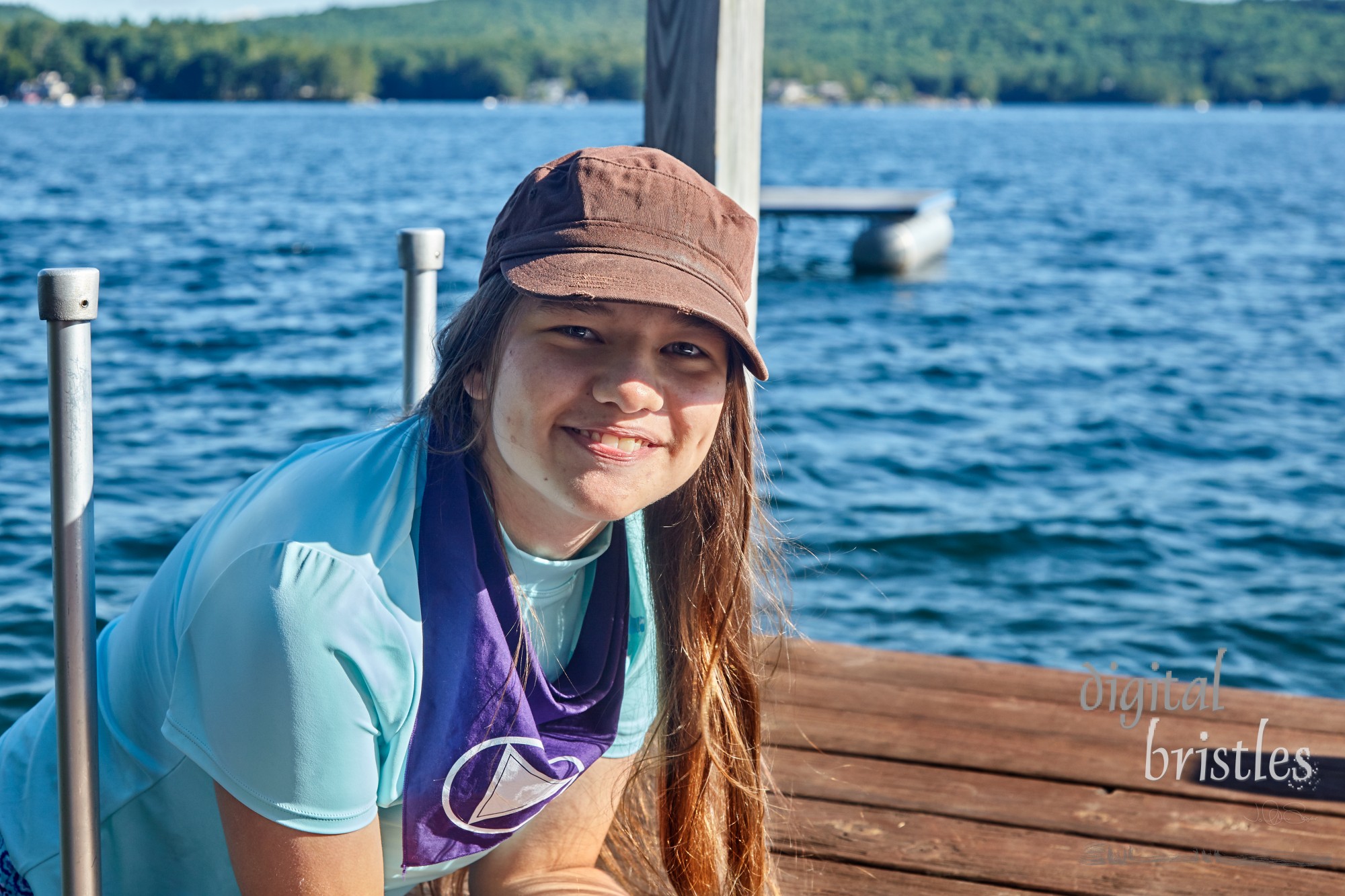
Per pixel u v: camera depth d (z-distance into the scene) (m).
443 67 168.50
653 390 1.19
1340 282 17.66
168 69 144.38
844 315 14.28
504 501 1.31
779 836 2.11
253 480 1.36
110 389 9.07
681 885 1.66
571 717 1.41
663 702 1.58
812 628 5.22
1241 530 6.81
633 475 1.22
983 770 2.35
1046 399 10.07
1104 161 51.44
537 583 1.36
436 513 1.26
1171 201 31.86
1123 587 5.91
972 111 187.75
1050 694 2.69
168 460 7.26
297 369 10.02
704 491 1.44
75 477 1.26
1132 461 8.26
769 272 18.06
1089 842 2.12
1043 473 7.89
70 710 1.28
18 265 15.75
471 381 1.27
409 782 1.30
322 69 151.12
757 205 2.37
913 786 2.29
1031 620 5.44
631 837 1.83
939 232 19.48
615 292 1.14
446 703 1.27
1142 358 11.98
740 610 1.56
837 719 2.54
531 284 1.15
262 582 1.18
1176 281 17.56
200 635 1.21
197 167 37.41
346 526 1.22
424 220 22.97
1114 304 15.45
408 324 1.94
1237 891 1.98
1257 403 10.04
